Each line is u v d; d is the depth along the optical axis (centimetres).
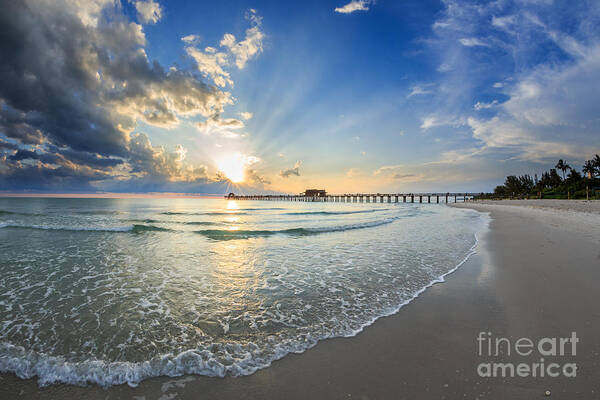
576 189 5803
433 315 448
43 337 394
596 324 384
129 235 1466
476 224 1931
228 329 418
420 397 259
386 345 359
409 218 2600
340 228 1758
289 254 991
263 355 345
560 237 1088
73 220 2202
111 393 280
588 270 631
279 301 535
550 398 249
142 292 591
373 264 823
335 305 510
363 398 261
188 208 4338
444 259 864
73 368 321
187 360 335
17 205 4444
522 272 655
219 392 277
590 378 273
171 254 992
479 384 273
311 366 318
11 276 705
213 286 631
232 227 1905
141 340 386
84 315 471
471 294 537
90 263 848
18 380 301
